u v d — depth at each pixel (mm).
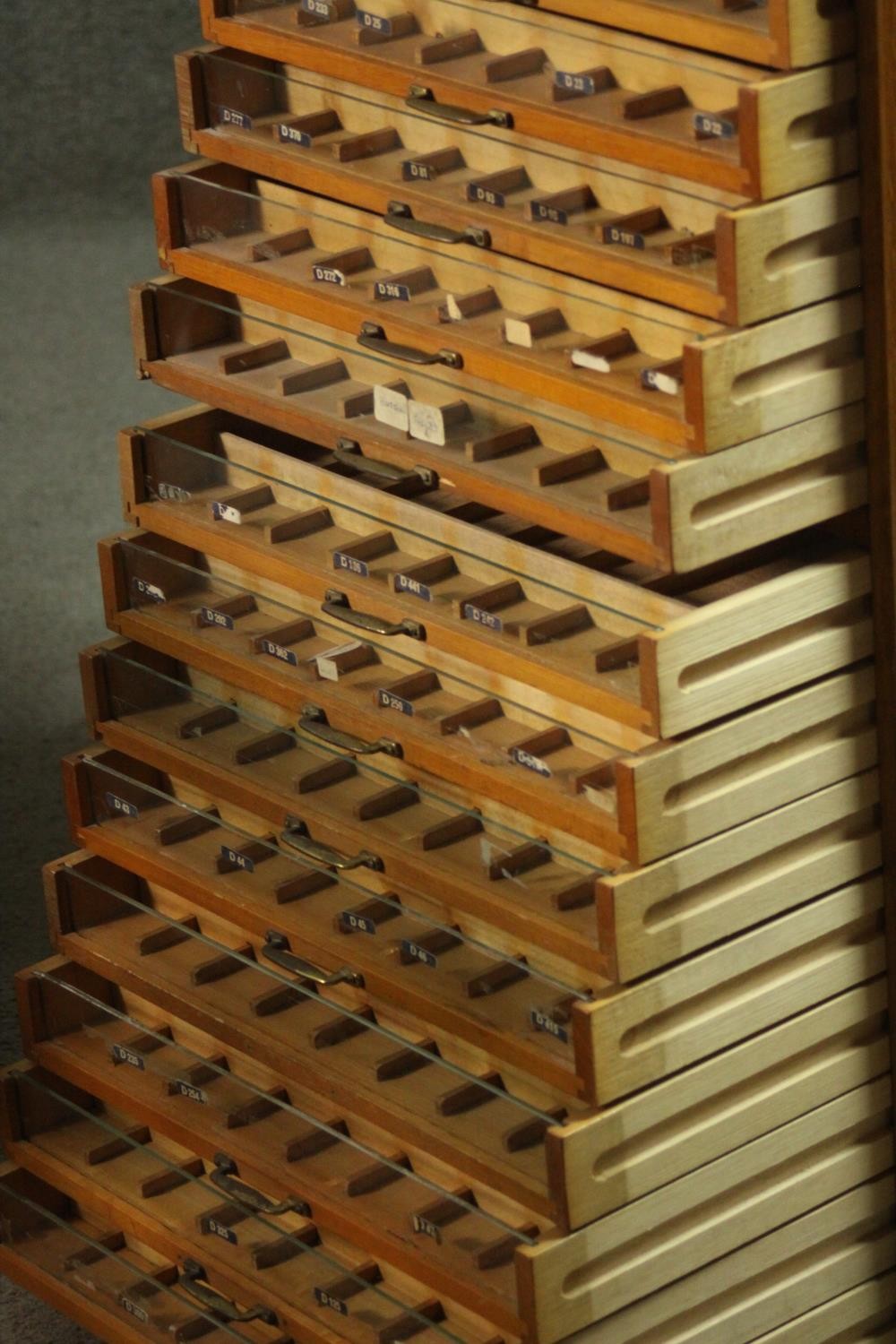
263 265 3414
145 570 3662
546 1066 3016
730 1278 3289
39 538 6828
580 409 2941
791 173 2729
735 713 2973
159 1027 3844
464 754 3133
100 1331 3787
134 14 9492
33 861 5375
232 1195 3506
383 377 3359
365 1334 3342
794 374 2865
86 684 3732
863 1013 3303
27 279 8703
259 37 3342
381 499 3336
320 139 3357
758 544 2912
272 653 3463
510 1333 3072
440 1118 3217
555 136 2939
